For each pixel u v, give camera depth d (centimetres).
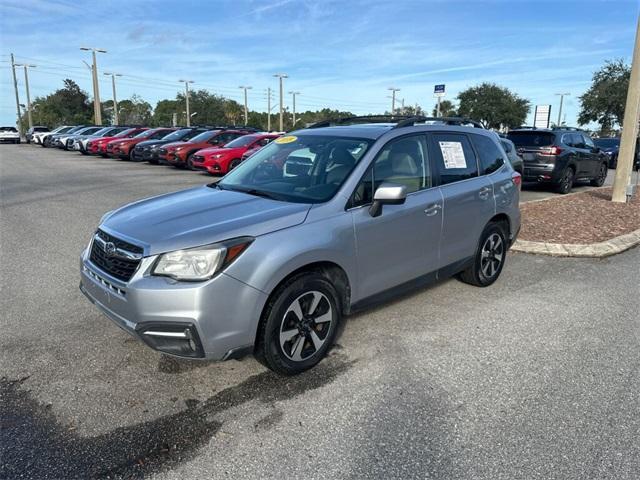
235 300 311
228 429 296
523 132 1370
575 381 353
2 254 665
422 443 283
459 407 319
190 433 292
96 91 4747
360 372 363
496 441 286
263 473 260
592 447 281
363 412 313
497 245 558
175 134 2272
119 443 283
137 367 366
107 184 1448
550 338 424
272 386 343
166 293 299
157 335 305
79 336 416
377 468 263
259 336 334
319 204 366
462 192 480
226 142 1994
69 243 728
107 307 334
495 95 4956
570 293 540
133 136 2739
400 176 424
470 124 554
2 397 327
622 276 607
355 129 448
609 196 1240
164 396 330
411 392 337
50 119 7150
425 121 480
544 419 307
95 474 259
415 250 435
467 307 494
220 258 305
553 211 998
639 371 368
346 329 438
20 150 3338
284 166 436
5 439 285
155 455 273
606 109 3769
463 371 366
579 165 1406
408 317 467
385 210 400
